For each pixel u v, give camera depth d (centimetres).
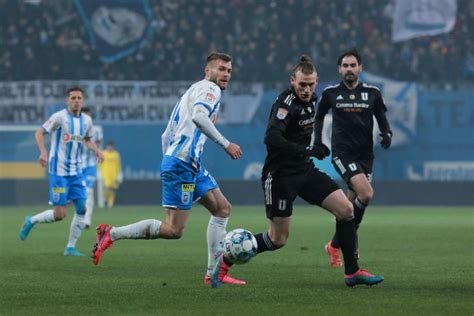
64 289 2192
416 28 8594
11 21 8300
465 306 1861
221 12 8538
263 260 2986
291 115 2128
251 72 8212
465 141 7975
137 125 7862
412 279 2409
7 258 3106
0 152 7712
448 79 8456
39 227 4975
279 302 1931
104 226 2259
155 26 8381
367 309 1814
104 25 8306
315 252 3303
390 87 8050
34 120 7812
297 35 8550
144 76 8250
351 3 8681
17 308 1861
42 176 7762
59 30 8319
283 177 2152
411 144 7962
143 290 2162
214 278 2212
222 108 7850
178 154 2202
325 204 2180
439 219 5591
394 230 4584
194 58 8356
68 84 7844
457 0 8650
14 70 8181
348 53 2878
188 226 4966
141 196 7794
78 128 3303
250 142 7850
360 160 2917
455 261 2962
